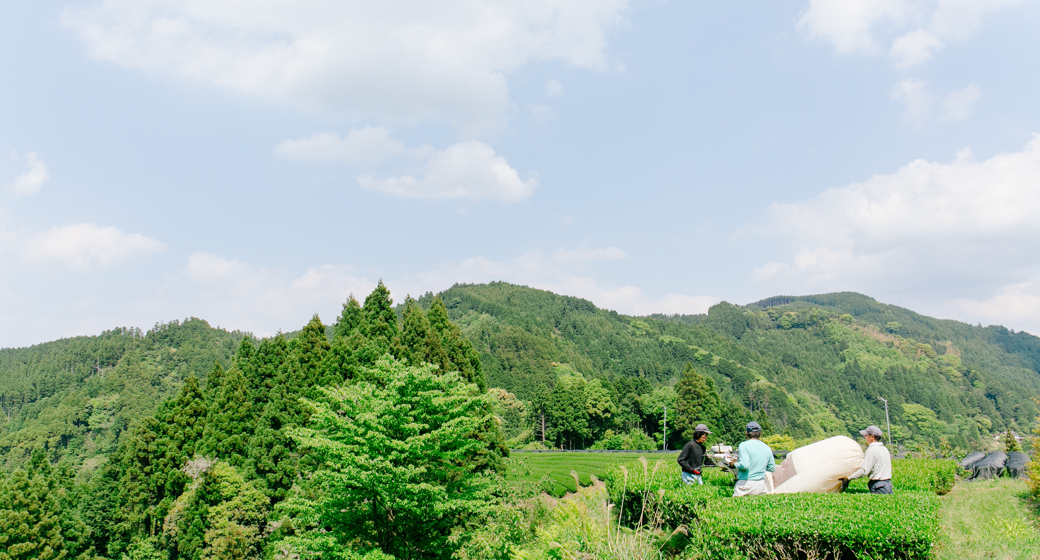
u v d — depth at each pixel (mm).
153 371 172125
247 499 30297
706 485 11977
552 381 142875
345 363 32625
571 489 36281
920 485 13719
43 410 145750
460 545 18234
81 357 185250
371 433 17422
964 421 191875
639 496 12367
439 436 18953
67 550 37812
